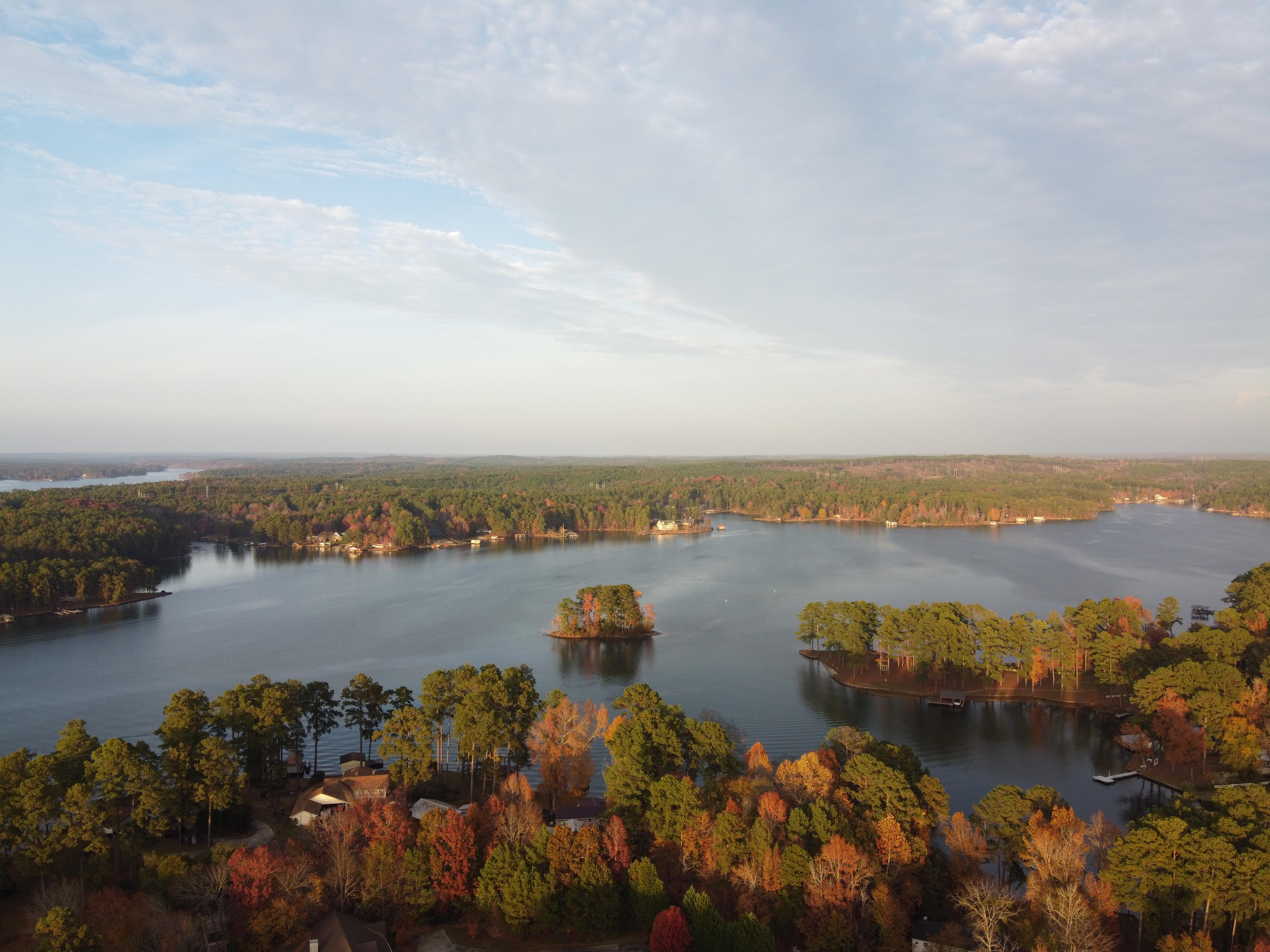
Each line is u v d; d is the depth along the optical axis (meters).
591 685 172.75
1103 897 75.12
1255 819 80.19
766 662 192.12
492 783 114.75
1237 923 74.44
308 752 134.50
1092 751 136.50
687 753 108.06
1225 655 153.00
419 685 172.75
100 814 83.75
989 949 68.69
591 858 80.81
